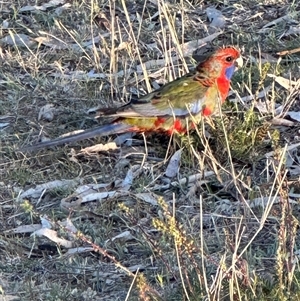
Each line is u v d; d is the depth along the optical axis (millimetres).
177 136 10492
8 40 13227
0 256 8969
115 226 9367
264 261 8602
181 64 12227
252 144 10234
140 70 12195
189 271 8148
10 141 10922
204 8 13617
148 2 13742
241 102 11008
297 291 7578
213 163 9805
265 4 13531
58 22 13289
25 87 12000
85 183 10109
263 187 9617
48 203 9820
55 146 10672
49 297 8242
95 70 12258
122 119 10492
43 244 9117
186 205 9625
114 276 8594
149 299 7734
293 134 10766
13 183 10141
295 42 12469
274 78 11359
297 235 8789
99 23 13453
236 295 7574
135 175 10180
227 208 9500
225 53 10469
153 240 8648
